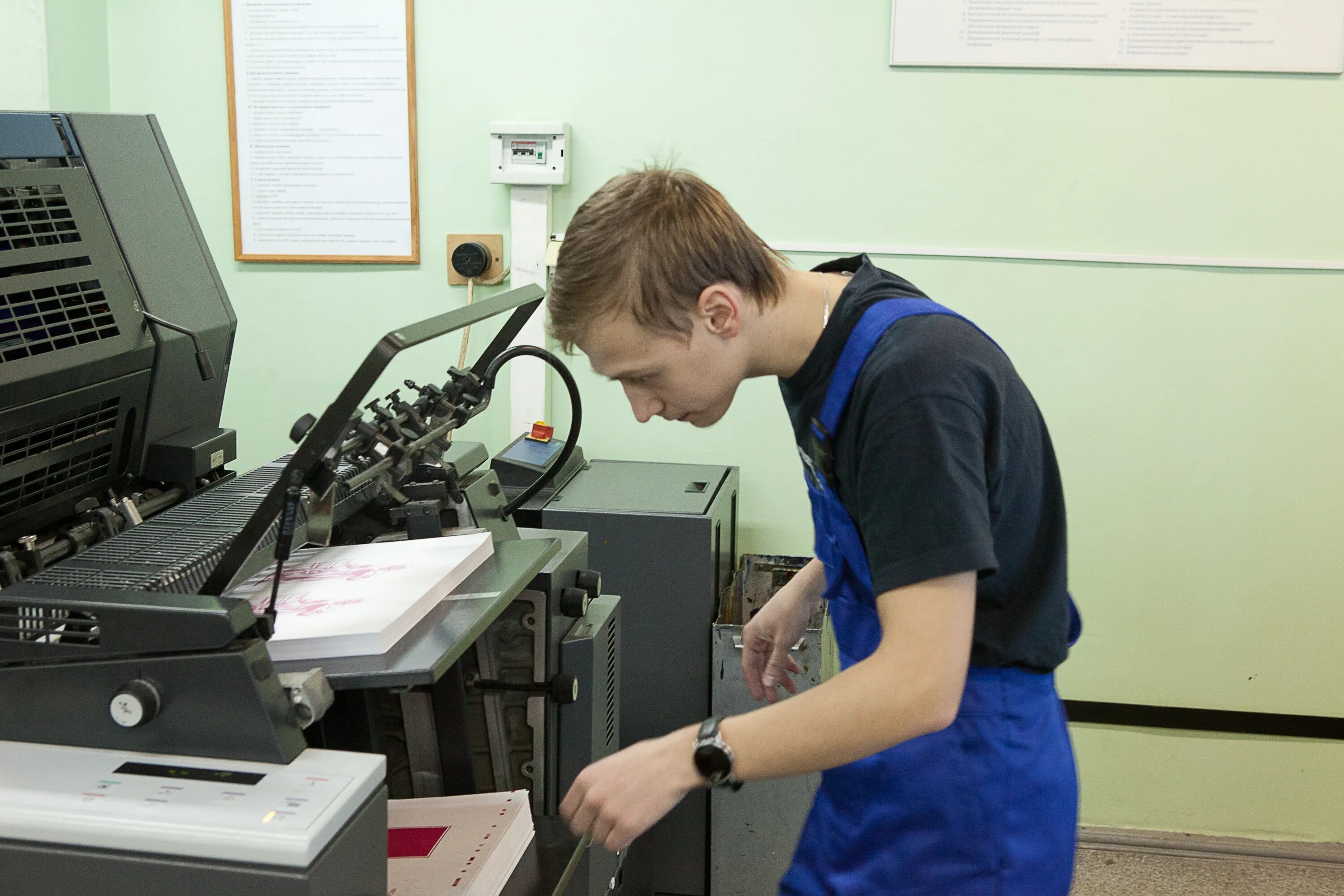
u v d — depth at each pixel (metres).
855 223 1.95
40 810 0.65
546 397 2.04
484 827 0.97
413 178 1.99
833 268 0.97
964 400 0.76
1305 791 2.03
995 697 0.89
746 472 2.05
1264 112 1.83
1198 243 1.89
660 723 1.70
